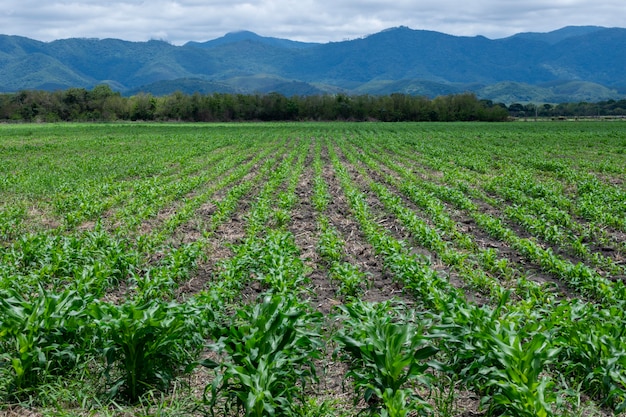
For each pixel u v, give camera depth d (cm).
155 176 2316
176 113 11012
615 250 1140
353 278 845
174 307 588
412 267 841
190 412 518
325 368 612
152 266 980
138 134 5628
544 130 6216
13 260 923
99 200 1623
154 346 539
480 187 1995
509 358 486
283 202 1567
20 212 1431
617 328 569
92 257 959
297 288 809
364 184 2111
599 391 546
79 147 3844
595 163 2627
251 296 849
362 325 543
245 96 11688
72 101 11238
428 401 541
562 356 582
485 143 4147
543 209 1453
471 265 975
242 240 1166
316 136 5319
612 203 1569
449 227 1264
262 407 459
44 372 538
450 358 578
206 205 1636
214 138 4844
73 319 564
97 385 557
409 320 666
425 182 2006
